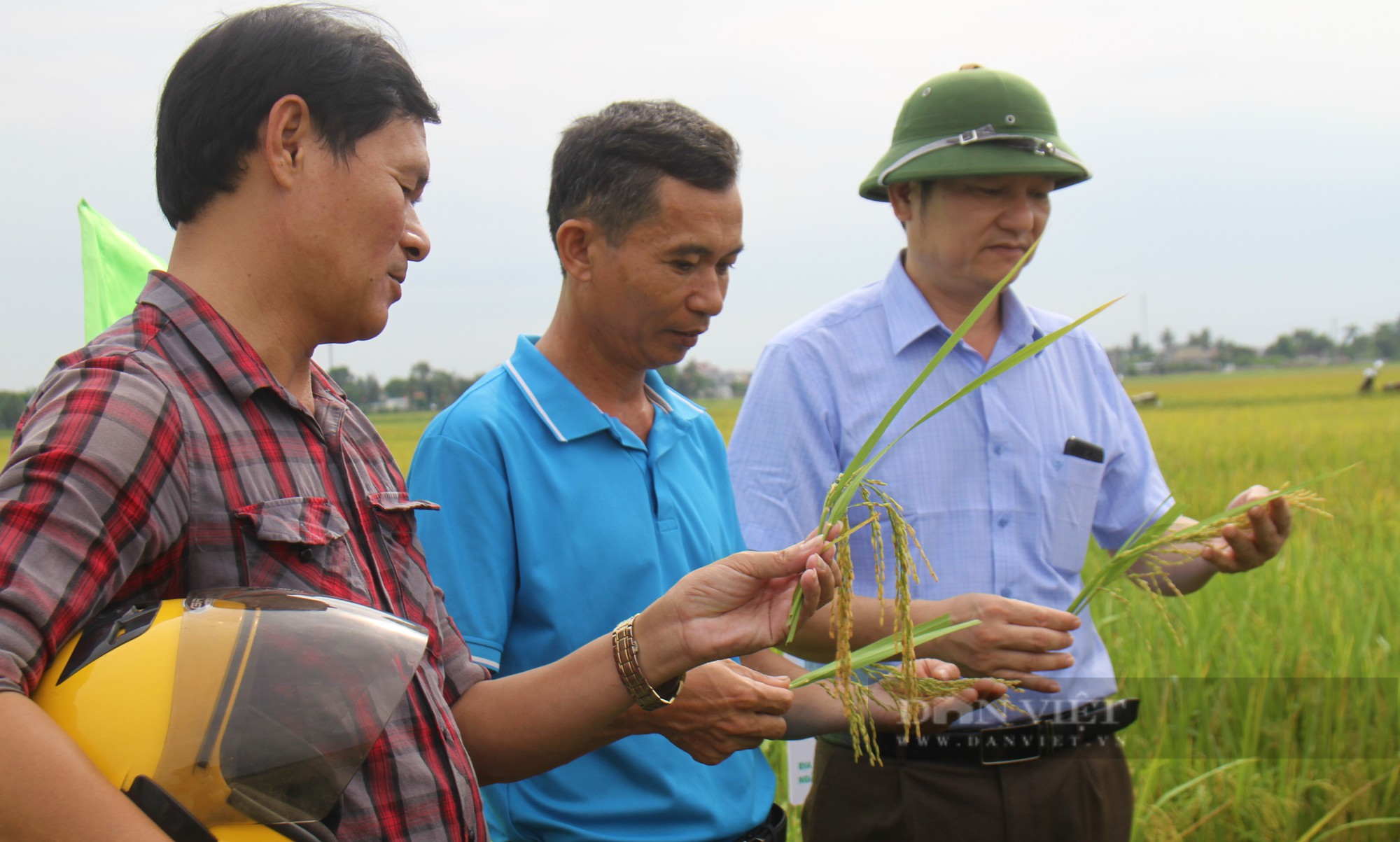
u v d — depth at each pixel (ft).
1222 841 13.67
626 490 8.14
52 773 3.65
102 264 8.36
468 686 6.51
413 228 5.73
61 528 3.95
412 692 5.26
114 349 4.62
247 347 4.99
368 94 5.21
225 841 4.14
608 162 7.83
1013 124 10.16
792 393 10.48
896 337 10.55
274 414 5.11
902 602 6.31
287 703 4.30
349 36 5.26
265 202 5.12
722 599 6.20
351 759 4.45
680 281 7.90
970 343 10.62
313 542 4.96
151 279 5.04
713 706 7.01
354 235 5.22
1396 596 21.08
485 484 7.68
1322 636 19.10
